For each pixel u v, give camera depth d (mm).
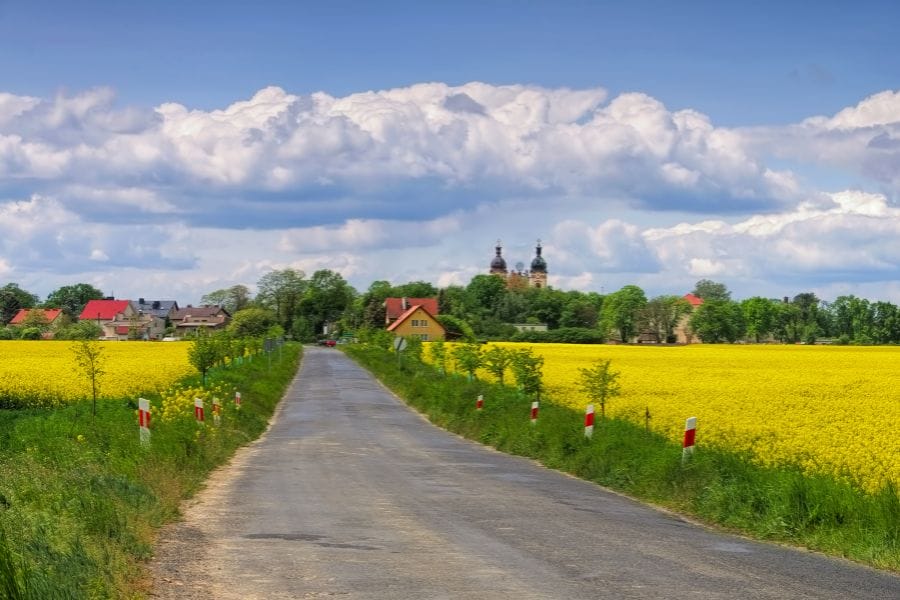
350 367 76312
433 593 8383
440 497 15352
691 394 39344
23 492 10383
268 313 146500
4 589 6320
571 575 9266
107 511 10328
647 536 12016
